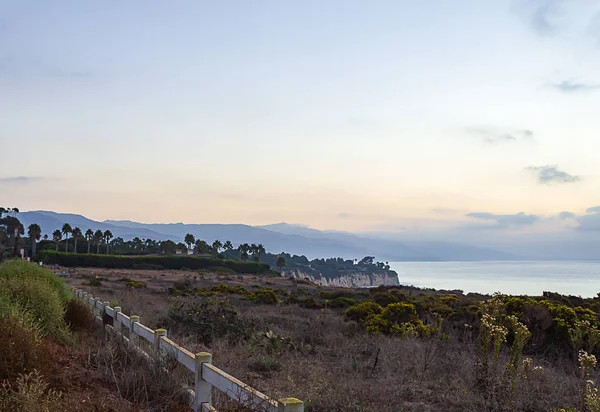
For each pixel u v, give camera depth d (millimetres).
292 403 4512
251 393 5078
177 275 73938
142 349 8742
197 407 6012
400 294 29188
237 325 14367
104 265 91625
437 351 11625
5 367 6176
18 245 86500
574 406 8070
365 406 7602
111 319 12188
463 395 8297
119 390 6715
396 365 10875
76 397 6352
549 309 13883
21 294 9734
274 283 65312
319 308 27875
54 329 9766
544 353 12664
